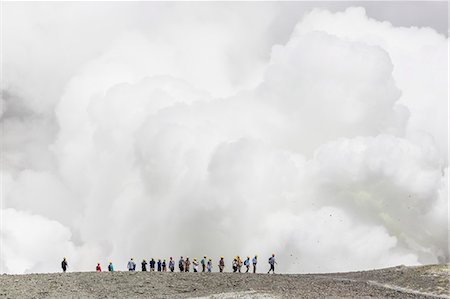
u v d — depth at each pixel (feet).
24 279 212.23
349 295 181.78
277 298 174.81
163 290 199.52
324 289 193.67
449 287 200.54
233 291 193.77
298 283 209.36
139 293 194.08
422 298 182.29
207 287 204.74
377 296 182.19
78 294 191.01
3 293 188.75
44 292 192.13
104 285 205.05
